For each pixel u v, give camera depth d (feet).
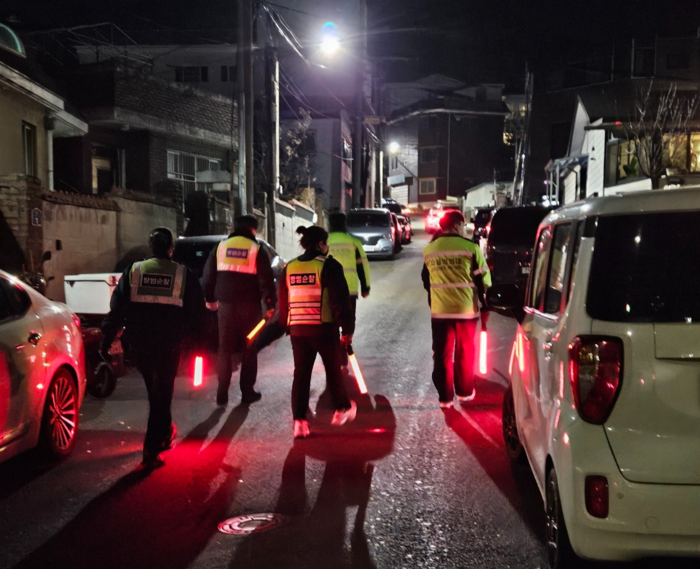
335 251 29.27
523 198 163.02
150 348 18.31
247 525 14.76
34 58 76.18
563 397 10.71
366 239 88.33
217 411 23.97
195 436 21.13
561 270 12.44
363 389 24.25
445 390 23.52
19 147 54.08
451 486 16.76
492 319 43.73
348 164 150.30
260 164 90.74
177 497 16.38
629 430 9.91
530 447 13.99
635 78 131.03
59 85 75.20
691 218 10.53
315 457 19.01
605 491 9.86
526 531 14.26
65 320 20.30
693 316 9.98
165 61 128.98
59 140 76.89
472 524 14.62
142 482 17.39
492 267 47.34
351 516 15.11
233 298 24.54
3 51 63.98
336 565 12.93
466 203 225.76
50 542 14.10
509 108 228.43
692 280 10.19
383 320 43.50
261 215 74.33
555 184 147.74
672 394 9.80
